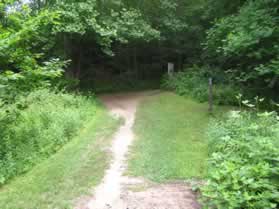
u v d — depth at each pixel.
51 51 14.16
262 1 8.81
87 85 17.62
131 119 9.41
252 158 4.21
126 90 17.92
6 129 6.17
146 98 13.91
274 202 3.50
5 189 4.52
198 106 10.95
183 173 4.96
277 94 9.71
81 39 14.41
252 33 8.03
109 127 8.22
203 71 15.55
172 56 21.67
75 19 11.77
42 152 5.94
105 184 4.65
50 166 5.36
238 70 10.70
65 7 11.73
